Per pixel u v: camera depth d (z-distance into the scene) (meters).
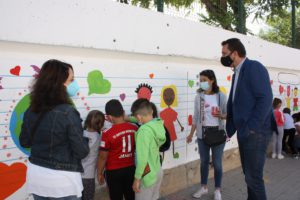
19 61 3.01
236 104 3.49
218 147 4.34
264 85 3.31
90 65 3.59
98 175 3.22
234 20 6.83
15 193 3.05
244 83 3.42
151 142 3.03
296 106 8.89
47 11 3.08
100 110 3.71
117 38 3.76
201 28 5.05
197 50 5.00
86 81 3.56
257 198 3.46
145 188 3.04
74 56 3.46
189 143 5.05
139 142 2.98
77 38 3.34
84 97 3.54
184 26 4.73
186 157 5.01
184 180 4.94
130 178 3.26
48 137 2.20
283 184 5.23
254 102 3.38
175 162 4.80
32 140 2.26
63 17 3.21
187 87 4.98
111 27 3.69
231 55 3.59
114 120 3.25
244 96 3.41
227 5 7.14
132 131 3.27
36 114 2.25
